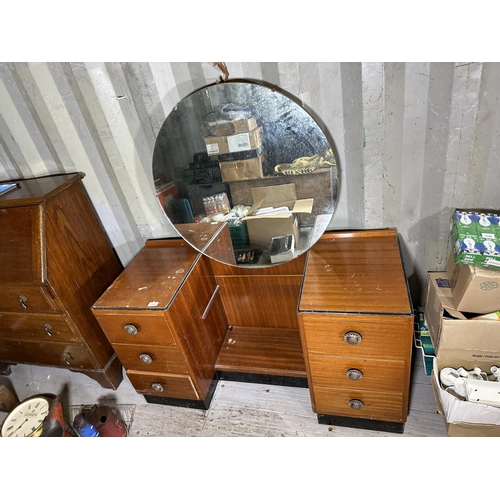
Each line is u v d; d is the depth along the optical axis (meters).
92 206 1.68
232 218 1.40
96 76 1.34
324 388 1.31
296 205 1.31
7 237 1.39
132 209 1.67
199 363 1.50
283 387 1.64
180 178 1.38
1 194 1.43
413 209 1.38
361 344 1.13
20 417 1.52
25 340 1.68
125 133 1.46
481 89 1.10
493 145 1.18
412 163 1.28
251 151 1.25
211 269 1.65
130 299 1.33
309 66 1.18
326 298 1.14
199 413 1.58
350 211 1.44
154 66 1.28
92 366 1.68
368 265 1.27
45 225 1.36
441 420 1.38
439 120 1.18
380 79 1.15
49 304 1.46
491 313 1.16
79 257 1.55
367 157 1.30
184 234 1.50
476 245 1.11
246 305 1.74
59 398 1.58
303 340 1.19
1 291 1.48
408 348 1.09
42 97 1.43
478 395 1.13
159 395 1.60
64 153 1.57
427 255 1.47
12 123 1.53
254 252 1.45
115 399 1.72
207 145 1.28
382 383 1.21
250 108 1.19
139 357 1.44
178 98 1.33
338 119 1.26
